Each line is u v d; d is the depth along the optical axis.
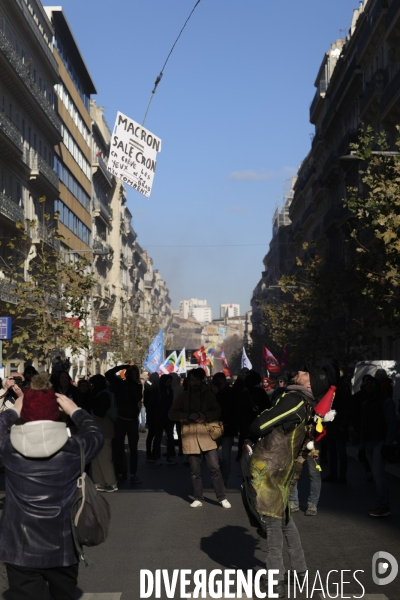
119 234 101.06
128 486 15.84
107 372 16.22
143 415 36.00
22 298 35.78
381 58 51.34
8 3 45.81
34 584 5.24
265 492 7.59
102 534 5.32
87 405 14.88
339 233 67.50
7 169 46.25
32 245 48.88
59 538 5.19
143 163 16.64
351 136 59.06
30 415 5.20
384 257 25.00
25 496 5.16
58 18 61.84
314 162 82.81
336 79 70.00
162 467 19.58
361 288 25.56
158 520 11.84
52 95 59.47
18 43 49.47
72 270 36.59
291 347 50.47
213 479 13.12
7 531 5.20
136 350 73.19
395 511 12.62
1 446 5.25
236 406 15.72
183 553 9.47
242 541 10.18
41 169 52.66
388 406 12.07
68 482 5.23
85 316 37.25
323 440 17.56
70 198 67.31
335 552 9.53
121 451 16.67
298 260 45.41
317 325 43.38
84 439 5.33
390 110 44.75
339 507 13.05
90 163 80.44
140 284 142.12
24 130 51.09
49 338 35.91
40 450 5.12
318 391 8.34
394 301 24.50
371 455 12.22
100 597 7.54
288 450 7.66
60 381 14.47
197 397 13.31
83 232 75.44
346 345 43.50
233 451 23.73
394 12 44.03
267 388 30.27
